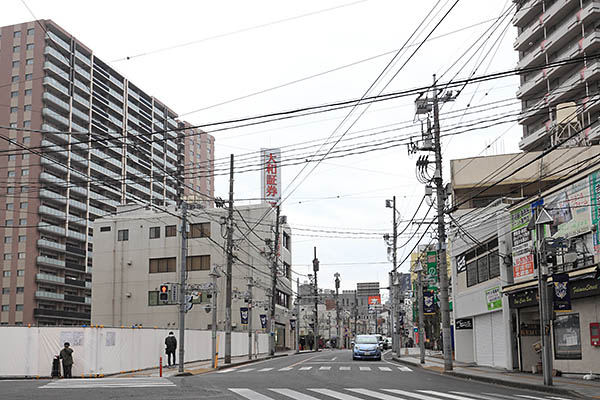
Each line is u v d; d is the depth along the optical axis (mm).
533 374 24922
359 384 19984
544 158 37844
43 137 86250
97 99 96375
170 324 66438
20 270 84750
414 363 34375
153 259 68500
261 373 26312
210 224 67312
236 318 64438
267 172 70875
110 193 97188
